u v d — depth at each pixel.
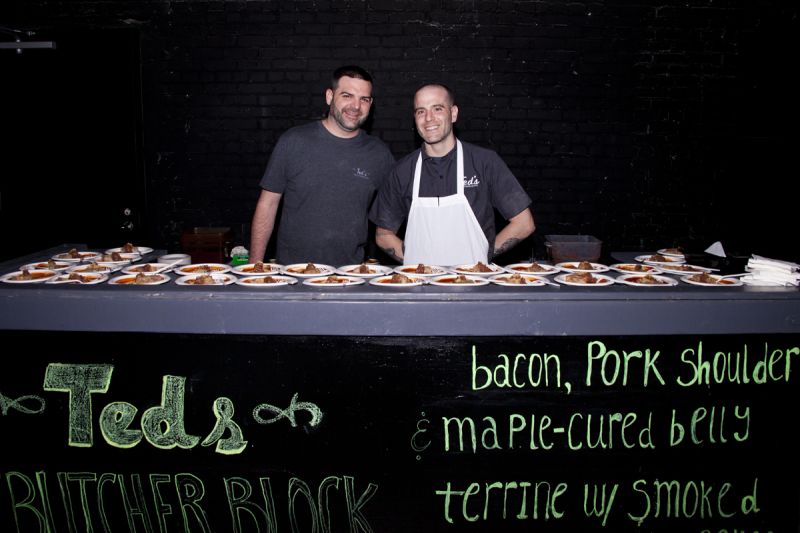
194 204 4.38
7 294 2.16
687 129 4.32
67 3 4.20
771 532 2.33
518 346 2.21
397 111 4.27
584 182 4.36
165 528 2.27
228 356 2.20
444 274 2.47
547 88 4.27
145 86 4.28
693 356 2.24
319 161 3.12
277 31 4.23
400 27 4.21
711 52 4.26
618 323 2.16
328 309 2.14
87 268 2.52
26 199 4.36
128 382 2.22
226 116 4.31
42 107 4.29
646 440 2.26
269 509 2.26
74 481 2.26
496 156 3.02
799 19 4.24
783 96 4.29
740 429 2.27
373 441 2.23
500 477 2.26
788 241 4.41
